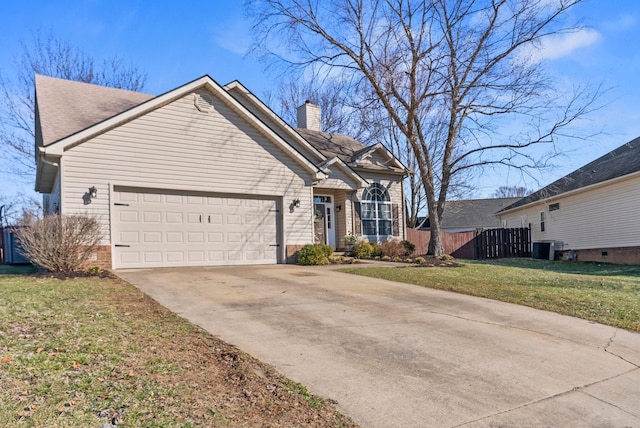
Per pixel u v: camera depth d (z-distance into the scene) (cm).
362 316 692
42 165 1164
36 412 315
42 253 979
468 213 4475
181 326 589
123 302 716
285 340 559
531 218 2736
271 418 348
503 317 722
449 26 1614
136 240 1172
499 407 394
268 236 1412
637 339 625
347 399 398
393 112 1670
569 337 623
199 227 1279
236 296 815
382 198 1981
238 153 1352
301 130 2120
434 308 770
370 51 1627
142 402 348
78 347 459
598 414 388
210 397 374
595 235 2092
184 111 1258
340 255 1692
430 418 368
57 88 1484
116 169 1144
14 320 543
